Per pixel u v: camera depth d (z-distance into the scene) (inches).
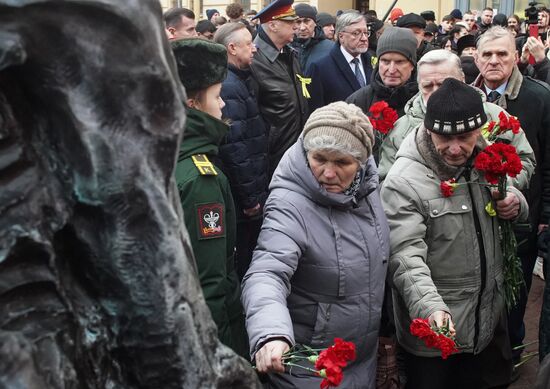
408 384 123.5
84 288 40.3
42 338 37.8
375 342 108.5
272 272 98.0
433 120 114.3
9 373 35.3
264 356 89.5
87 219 39.0
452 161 116.5
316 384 101.0
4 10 35.7
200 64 103.5
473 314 120.0
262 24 195.3
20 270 37.8
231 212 108.4
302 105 200.1
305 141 101.9
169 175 40.1
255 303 94.3
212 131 102.8
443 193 116.1
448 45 363.3
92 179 38.1
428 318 109.3
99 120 37.9
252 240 179.3
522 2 535.8
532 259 168.6
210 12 443.2
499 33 169.6
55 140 38.5
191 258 42.1
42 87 37.5
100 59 37.5
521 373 166.2
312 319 103.7
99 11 37.1
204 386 40.8
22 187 37.7
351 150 99.3
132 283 39.3
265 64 194.5
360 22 236.5
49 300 38.5
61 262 39.5
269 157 196.5
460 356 126.7
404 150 120.5
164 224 39.3
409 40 174.9
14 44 35.8
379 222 107.4
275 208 102.6
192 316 40.4
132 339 39.9
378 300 106.8
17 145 37.7
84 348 39.6
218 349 42.5
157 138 39.1
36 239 37.6
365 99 179.8
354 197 103.5
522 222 126.8
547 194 167.3
